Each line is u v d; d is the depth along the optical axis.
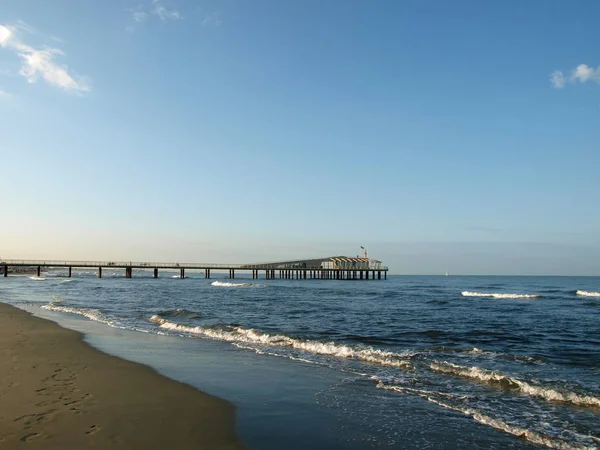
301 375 9.90
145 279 89.00
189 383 8.90
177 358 11.51
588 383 9.77
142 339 14.62
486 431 6.66
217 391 8.39
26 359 10.56
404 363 11.17
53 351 11.71
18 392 7.69
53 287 53.25
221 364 10.89
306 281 90.19
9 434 5.78
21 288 50.22
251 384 9.01
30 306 26.59
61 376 8.95
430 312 26.94
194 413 7.02
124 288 53.22
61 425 6.19
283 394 8.33
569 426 6.98
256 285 67.75
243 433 6.28
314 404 7.77
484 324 20.88
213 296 40.81
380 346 14.61
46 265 82.38
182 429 6.30
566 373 10.83
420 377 9.92
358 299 38.97
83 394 7.74
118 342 13.81
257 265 98.81
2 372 9.15
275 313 25.38
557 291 61.66
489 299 41.28
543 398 8.43
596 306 33.12
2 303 27.31
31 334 14.65
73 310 24.31
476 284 91.31
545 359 12.41
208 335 16.03
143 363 10.66
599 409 7.83
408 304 33.59
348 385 9.09
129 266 87.19
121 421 6.48
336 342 15.04
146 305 29.98
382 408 7.62
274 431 6.42
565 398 8.36
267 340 14.91
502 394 8.68
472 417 7.26
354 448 5.95
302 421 6.88
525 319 23.31
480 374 10.04
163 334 16.00
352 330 18.39
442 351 13.56
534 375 10.55
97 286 57.34
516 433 6.59
